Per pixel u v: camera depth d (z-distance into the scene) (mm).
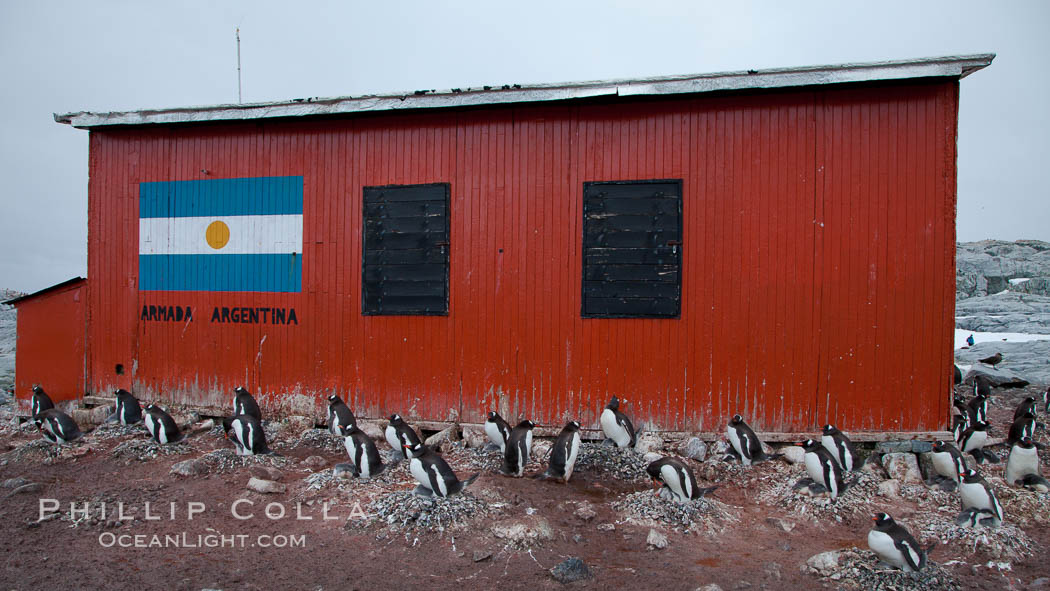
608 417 7785
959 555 5586
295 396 9453
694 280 8297
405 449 7555
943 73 7348
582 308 8570
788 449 7734
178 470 7492
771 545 5848
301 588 4969
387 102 8727
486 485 6914
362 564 5371
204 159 9773
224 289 9711
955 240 7730
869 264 7922
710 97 8219
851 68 7543
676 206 8312
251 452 7961
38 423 9258
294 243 9453
